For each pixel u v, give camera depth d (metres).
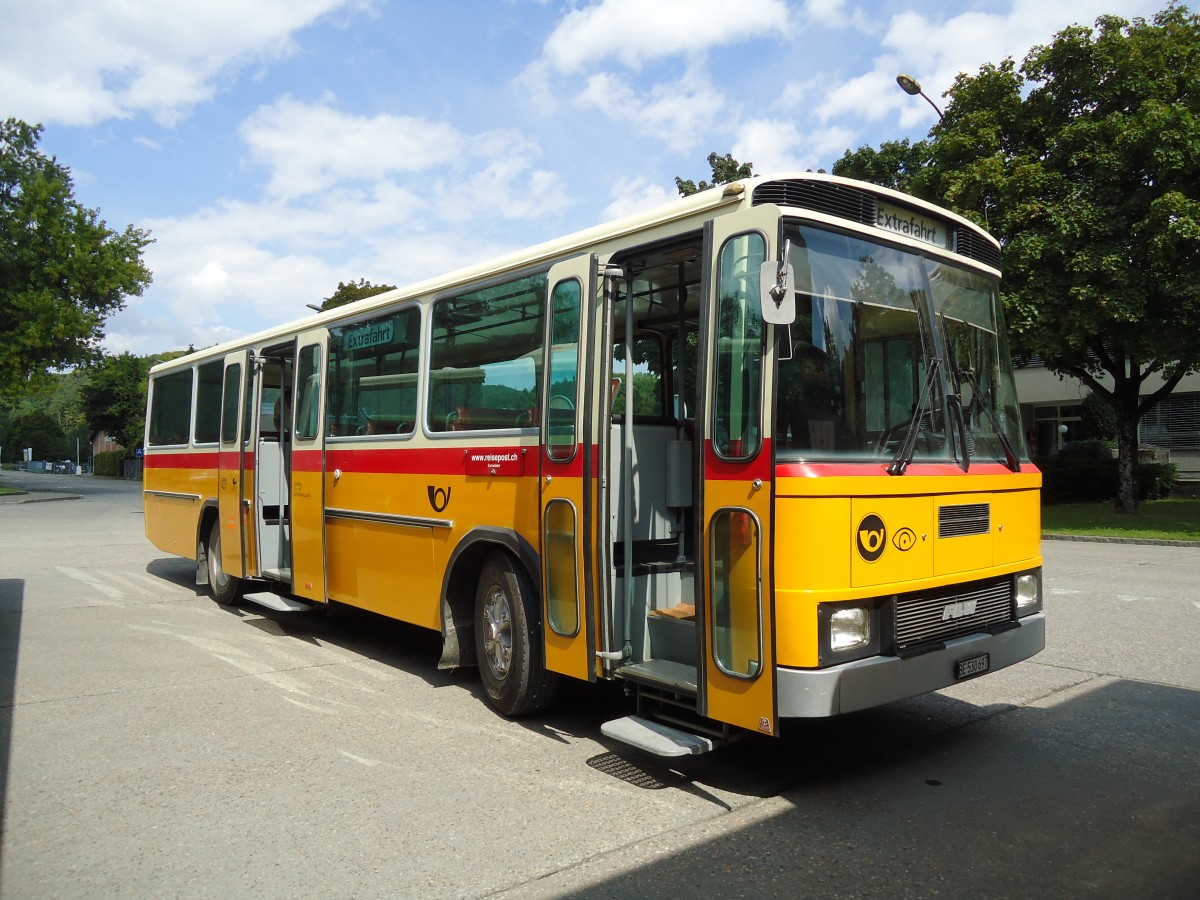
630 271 5.25
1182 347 16.95
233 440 9.52
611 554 4.97
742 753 5.20
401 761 5.09
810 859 3.82
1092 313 16.86
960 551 4.72
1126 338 17.45
